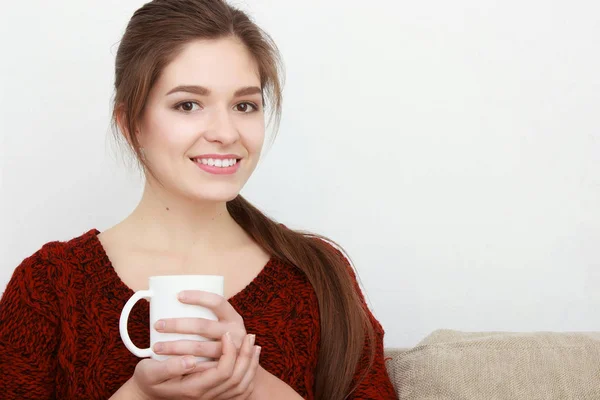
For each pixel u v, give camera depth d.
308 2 1.96
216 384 1.06
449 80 1.96
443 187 1.97
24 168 1.91
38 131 1.91
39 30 1.90
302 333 1.36
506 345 1.36
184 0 1.27
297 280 1.39
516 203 1.96
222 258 1.37
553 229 1.96
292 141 1.97
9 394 1.25
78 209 1.92
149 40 1.25
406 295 1.97
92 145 1.92
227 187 1.25
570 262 1.96
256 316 1.33
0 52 1.89
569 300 1.96
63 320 1.28
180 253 1.35
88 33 1.92
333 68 1.96
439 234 1.97
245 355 1.07
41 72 1.90
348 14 1.96
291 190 1.97
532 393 1.30
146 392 1.10
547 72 1.96
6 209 1.90
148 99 1.25
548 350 1.35
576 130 1.96
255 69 1.30
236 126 1.25
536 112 1.96
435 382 1.34
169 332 1.04
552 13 1.95
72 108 1.92
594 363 1.33
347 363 1.37
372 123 1.97
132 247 1.35
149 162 1.29
